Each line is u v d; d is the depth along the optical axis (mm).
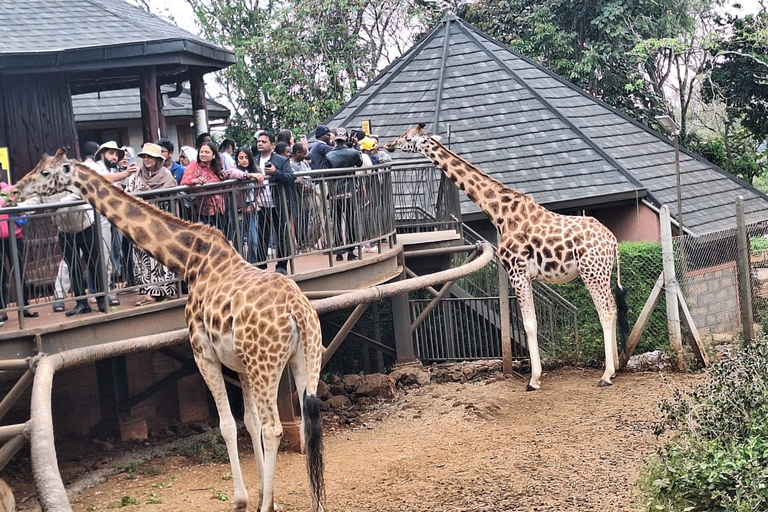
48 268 8445
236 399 12242
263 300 6867
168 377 10664
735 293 13344
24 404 9852
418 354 14445
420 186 15508
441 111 19266
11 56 10648
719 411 6785
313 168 11445
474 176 12117
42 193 7750
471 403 10906
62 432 10328
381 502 7594
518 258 11820
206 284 7316
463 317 14586
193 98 13273
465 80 20047
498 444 9188
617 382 11781
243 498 7250
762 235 13727
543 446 8961
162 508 7852
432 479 8117
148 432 11109
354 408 11617
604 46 25000
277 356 6832
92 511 7945
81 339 8133
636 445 8680
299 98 27609
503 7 27641
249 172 9703
